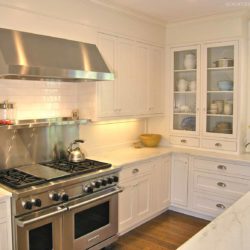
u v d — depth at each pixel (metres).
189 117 4.23
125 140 4.21
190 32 4.02
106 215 3.02
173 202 4.11
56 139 3.20
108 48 3.35
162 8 3.46
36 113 3.02
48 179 2.50
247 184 3.46
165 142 4.40
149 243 3.28
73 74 2.60
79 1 3.00
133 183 3.44
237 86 3.73
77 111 3.38
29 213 2.34
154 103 4.12
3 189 2.30
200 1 3.23
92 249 2.88
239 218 1.68
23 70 2.25
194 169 3.88
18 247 2.27
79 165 3.01
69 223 2.63
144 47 3.87
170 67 4.25
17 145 2.86
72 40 2.94
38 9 2.67
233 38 3.69
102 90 3.29
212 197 3.75
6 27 2.47
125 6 3.38
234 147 3.79
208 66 3.97
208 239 1.41
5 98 2.76
